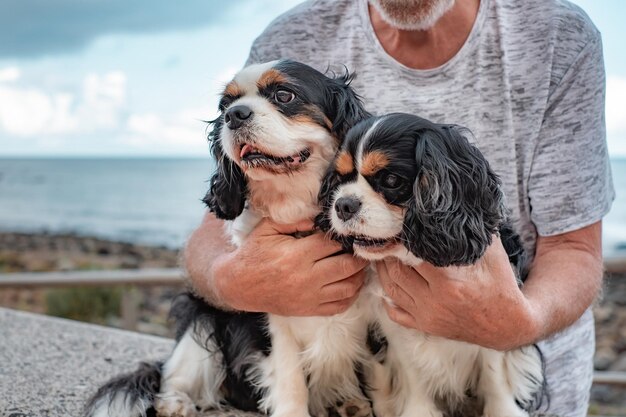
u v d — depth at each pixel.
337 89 2.23
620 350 7.74
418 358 2.13
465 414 2.27
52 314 8.07
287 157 2.09
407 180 1.91
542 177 2.41
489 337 1.95
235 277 2.07
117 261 15.83
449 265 1.87
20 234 23.20
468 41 2.47
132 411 2.33
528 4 2.49
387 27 2.61
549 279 2.24
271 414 2.24
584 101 2.43
